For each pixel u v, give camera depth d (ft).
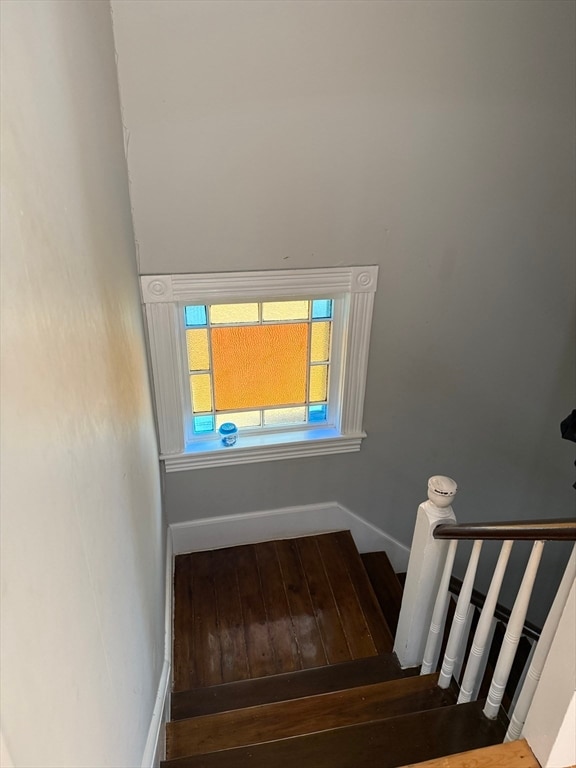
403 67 6.66
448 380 9.00
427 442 9.52
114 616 3.60
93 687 2.88
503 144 7.38
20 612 1.83
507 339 8.82
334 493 9.75
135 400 5.61
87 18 4.32
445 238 7.87
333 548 9.80
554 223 8.05
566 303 8.67
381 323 8.32
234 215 7.11
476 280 8.27
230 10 5.98
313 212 7.32
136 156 6.48
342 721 5.88
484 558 11.33
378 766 4.96
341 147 6.98
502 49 6.78
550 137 7.45
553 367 9.13
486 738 5.05
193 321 8.09
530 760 4.20
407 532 10.43
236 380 8.68
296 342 8.62
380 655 7.41
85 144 3.81
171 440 8.45
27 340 2.07
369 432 9.23
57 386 2.46
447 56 6.70
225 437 8.75
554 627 4.10
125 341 5.17
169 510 9.23
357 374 8.59
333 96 6.66
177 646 8.00
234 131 6.62
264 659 7.87
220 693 7.11
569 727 3.92
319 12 6.18
